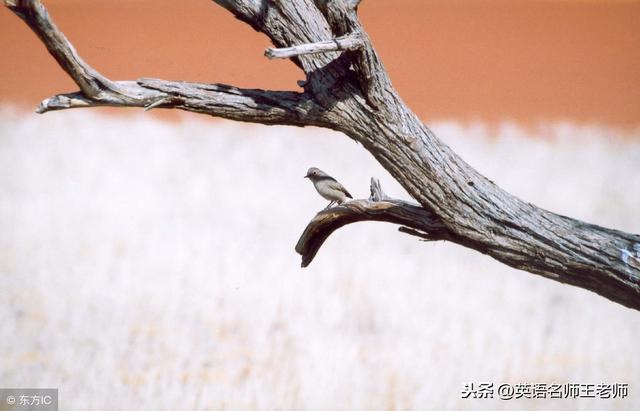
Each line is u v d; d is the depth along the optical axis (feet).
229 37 333.21
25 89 324.39
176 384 145.59
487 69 337.11
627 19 374.43
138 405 139.74
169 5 365.81
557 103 320.50
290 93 68.49
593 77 339.77
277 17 68.80
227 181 253.03
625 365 150.61
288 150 280.72
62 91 326.44
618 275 67.41
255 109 67.67
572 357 155.22
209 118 315.78
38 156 269.85
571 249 67.82
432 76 329.93
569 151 285.84
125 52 320.50
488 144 289.33
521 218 68.39
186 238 210.79
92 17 345.10
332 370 150.00
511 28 365.40
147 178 253.44
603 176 263.49
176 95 65.92
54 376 148.77
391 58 336.90
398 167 68.59
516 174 263.49
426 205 69.36
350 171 252.62
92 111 315.58
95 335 161.79
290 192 245.86
